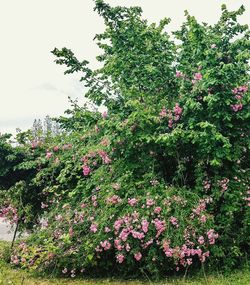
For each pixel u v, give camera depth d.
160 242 6.06
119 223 6.23
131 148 6.97
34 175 8.88
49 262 6.56
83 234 6.79
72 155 8.12
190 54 7.94
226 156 6.51
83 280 6.35
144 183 6.71
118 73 8.14
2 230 11.79
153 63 7.83
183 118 7.08
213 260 6.29
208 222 6.23
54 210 7.75
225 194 6.52
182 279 6.04
